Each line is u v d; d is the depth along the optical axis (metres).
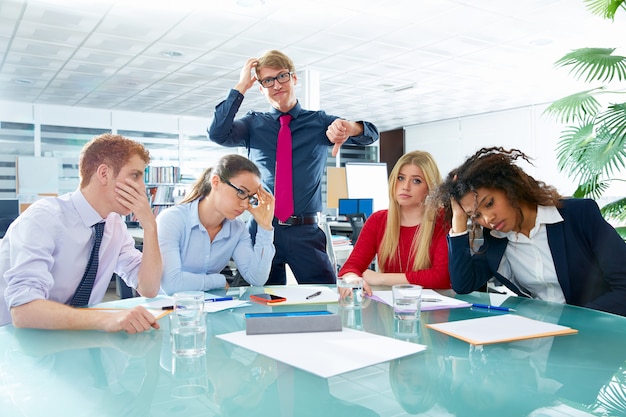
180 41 5.21
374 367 0.87
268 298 1.52
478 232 1.76
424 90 7.74
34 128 8.23
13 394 0.75
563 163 3.22
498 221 1.59
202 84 7.05
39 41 5.14
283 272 2.57
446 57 6.01
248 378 0.82
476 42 5.46
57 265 1.50
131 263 1.74
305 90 6.52
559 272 1.62
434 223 1.96
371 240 2.16
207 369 0.86
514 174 1.58
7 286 1.36
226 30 4.92
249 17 4.61
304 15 4.60
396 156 11.68
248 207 1.93
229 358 0.93
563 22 4.89
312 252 2.50
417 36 5.22
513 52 5.83
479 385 0.77
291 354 0.94
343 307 1.45
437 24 4.89
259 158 2.56
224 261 2.00
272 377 0.82
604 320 1.26
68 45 5.29
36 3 4.20
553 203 1.62
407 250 2.05
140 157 1.58
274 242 2.49
